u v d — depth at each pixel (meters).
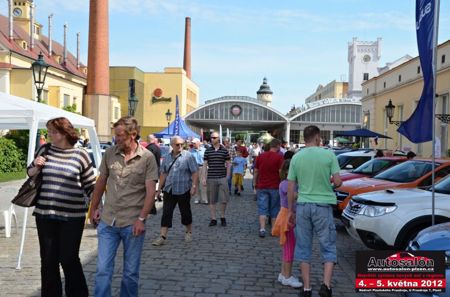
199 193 13.84
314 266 7.05
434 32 6.91
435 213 6.71
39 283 5.80
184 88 70.56
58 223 4.70
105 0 44.56
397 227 6.65
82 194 4.78
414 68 24.02
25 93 38.94
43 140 19.83
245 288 5.82
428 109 7.06
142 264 6.82
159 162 11.52
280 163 8.92
